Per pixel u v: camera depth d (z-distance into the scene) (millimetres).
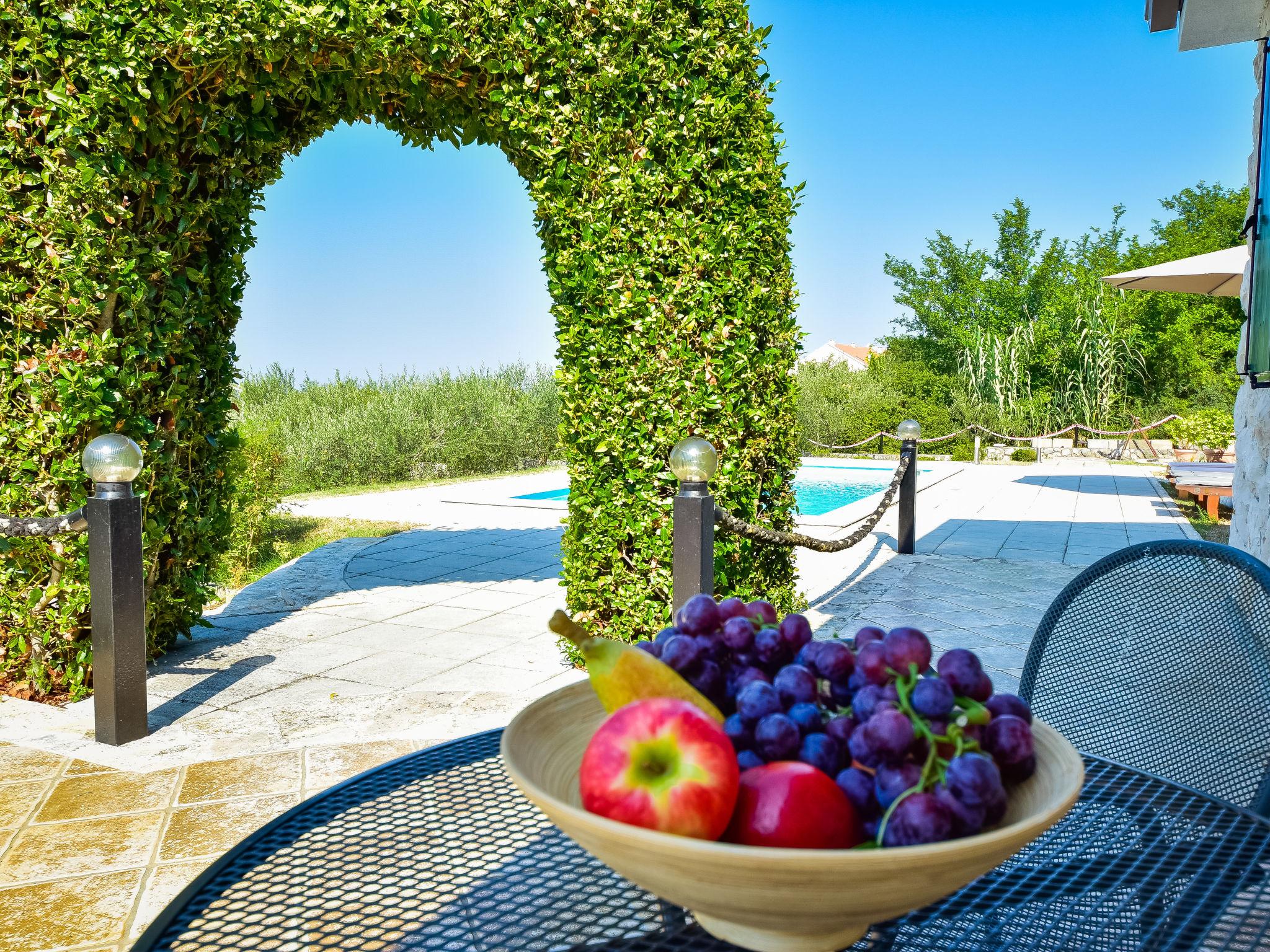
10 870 2367
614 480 4145
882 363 24828
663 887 676
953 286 29688
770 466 4520
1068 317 23703
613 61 3898
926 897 658
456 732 3404
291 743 3305
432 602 5891
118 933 2076
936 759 688
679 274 4059
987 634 4887
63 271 3652
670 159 3963
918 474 15750
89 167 3604
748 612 908
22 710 3711
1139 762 1598
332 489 13875
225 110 4066
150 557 4227
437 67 3898
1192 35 4926
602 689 823
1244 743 1433
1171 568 1660
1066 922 1018
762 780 702
